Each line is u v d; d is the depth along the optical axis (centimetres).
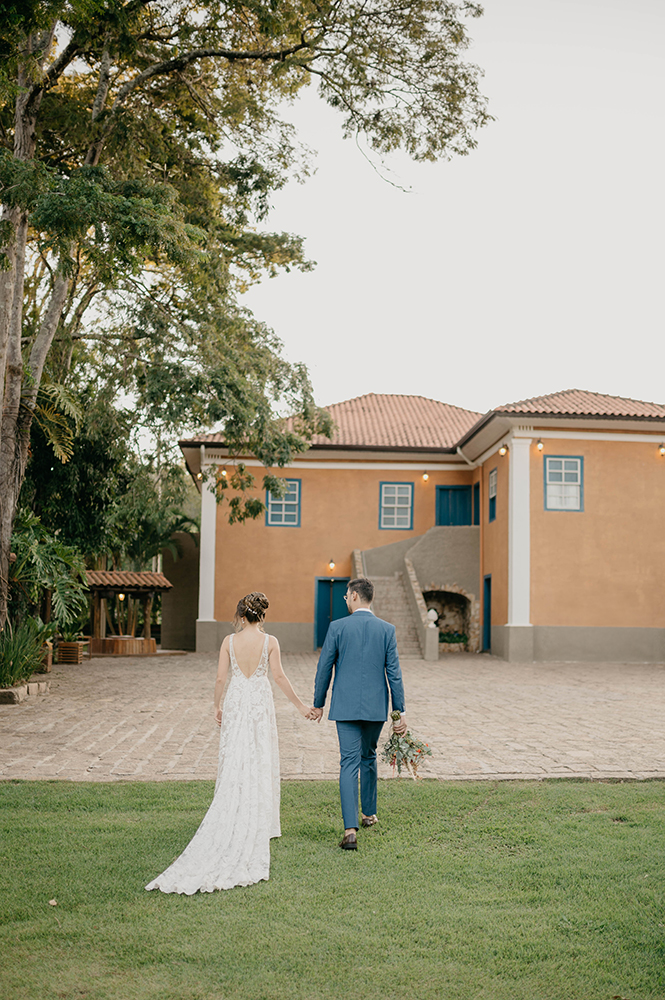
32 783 635
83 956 339
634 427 2070
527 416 2012
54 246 893
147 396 1539
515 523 2044
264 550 2438
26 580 1364
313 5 1228
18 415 1334
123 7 1116
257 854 442
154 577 2328
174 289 1689
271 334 1761
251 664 486
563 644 2030
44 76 1202
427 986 316
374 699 507
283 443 1741
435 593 2494
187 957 338
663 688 1405
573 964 334
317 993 310
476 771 691
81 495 1852
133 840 488
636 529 2070
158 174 1530
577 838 498
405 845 488
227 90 1488
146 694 1256
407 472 2498
